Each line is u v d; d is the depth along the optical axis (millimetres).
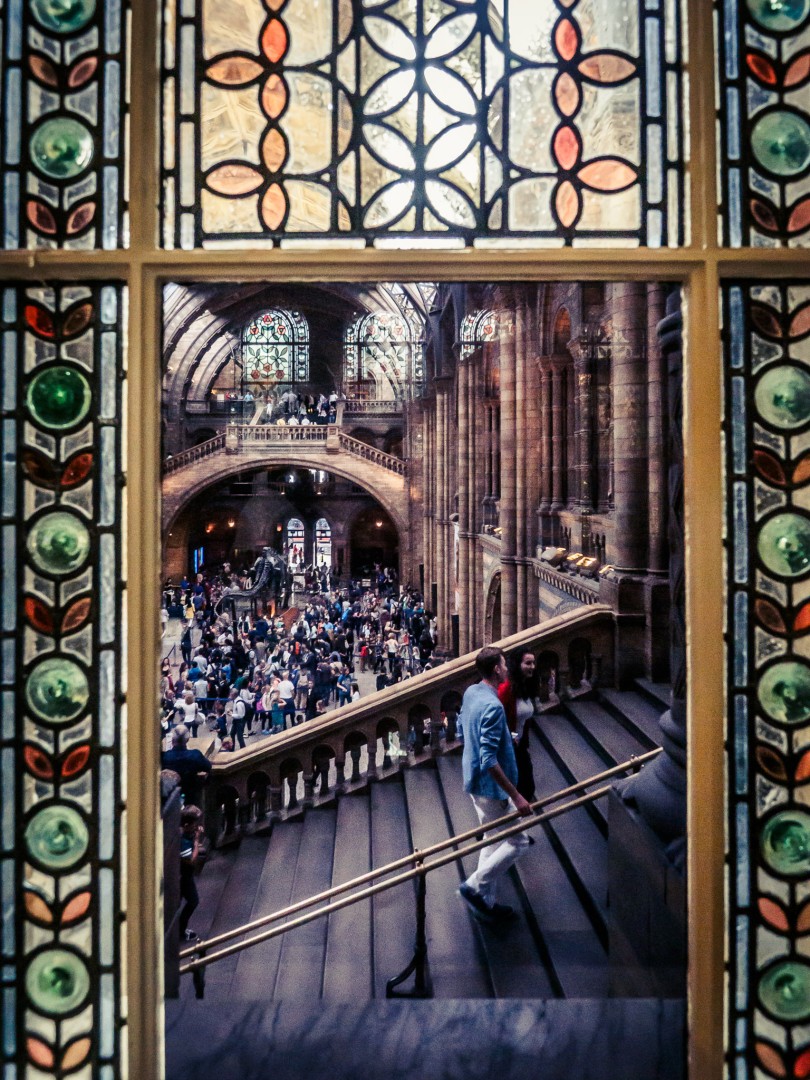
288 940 4969
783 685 2553
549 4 2672
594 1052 2732
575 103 2664
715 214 2557
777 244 2576
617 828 3561
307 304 33031
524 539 15477
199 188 2600
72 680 2490
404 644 22828
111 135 2527
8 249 2508
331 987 4301
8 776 2477
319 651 18625
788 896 2539
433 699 7789
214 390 33188
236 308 32094
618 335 8328
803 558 2561
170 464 32531
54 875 2469
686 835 2879
